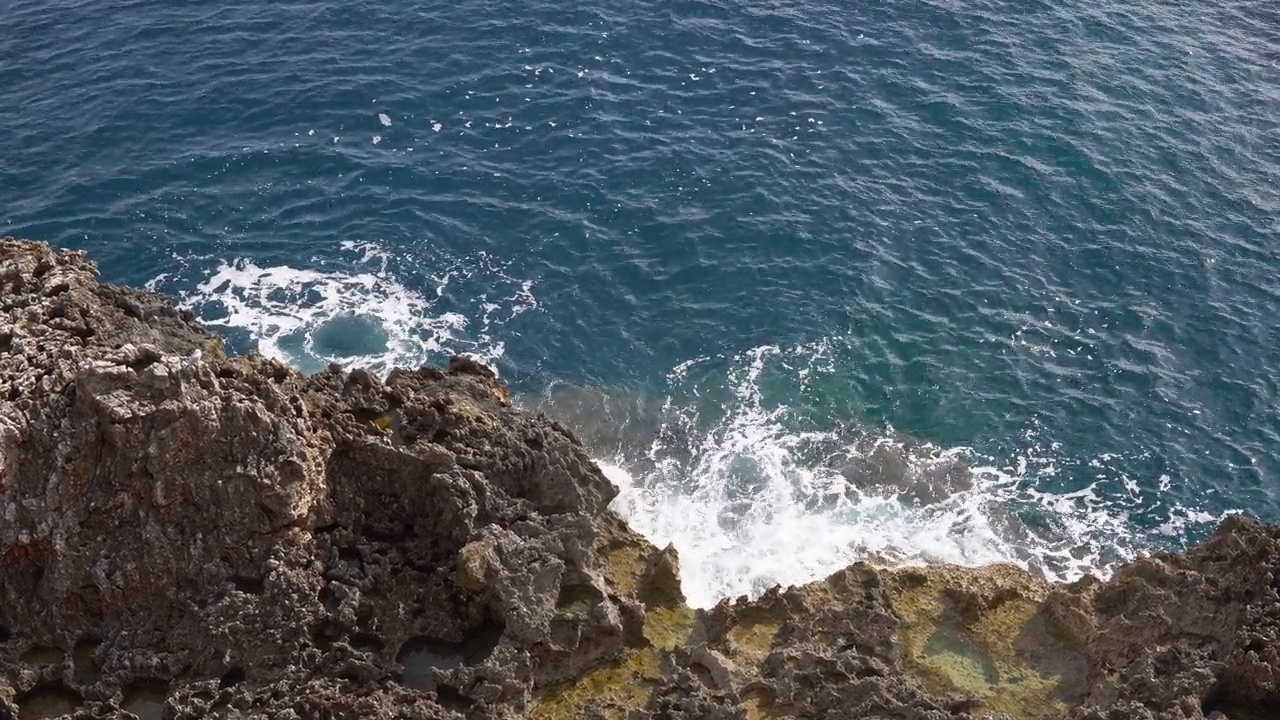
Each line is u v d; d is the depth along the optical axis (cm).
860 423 3194
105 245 3531
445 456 2370
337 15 4569
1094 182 3988
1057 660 2361
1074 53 4578
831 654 2289
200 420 2128
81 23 4481
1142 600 2358
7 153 3819
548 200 3800
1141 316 3531
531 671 2200
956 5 4812
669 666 2283
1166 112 4303
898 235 3750
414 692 2133
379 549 2347
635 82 4309
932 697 2228
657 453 3067
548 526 2377
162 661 2128
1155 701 2175
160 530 2164
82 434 2116
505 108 4150
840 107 4244
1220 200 3944
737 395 3250
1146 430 3203
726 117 4175
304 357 3241
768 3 4759
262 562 2206
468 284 3516
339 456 2375
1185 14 4853
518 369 3275
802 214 3797
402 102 4141
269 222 3666
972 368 3356
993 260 3691
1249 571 2309
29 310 2308
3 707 2045
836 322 3466
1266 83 4472
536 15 4609
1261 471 3105
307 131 3997
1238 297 3603
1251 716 2206
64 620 2158
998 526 2923
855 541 2841
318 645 2203
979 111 4256
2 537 2109
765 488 2981
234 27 4484
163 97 4097
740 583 2695
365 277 3509
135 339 2373
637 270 3591
